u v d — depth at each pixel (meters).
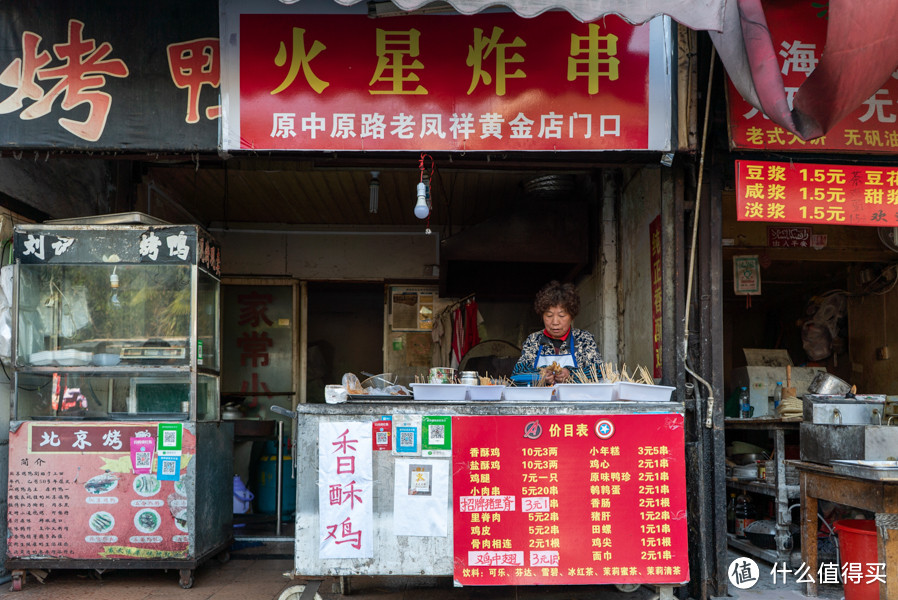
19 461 3.69
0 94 3.28
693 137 3.32
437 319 6.80
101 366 3.86
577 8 2.60
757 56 2.75
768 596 3.49
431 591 3.63
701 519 3.38
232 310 6.98
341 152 3.37
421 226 7.07
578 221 5.58
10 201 3.90
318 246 7.04
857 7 2.49
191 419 3.82
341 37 3.27
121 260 3.93
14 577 3.63
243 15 3.27
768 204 3.36
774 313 7.76
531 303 7.07
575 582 3.05
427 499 3.09
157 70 3.30
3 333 3.82
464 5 2.60
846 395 4.01
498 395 3.20
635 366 4.62
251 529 5.23
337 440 3.12
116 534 3.66
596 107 3.26
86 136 3.28
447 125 3.26
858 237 5.73
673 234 3.60
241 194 6.05
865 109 3.36
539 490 3.10
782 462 4.14
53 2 3.31
